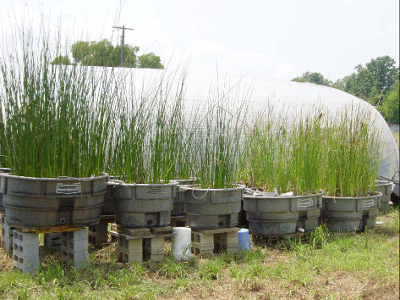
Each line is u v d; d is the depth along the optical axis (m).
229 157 5.01
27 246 3.83
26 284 3.53
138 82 7.07
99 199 4.04
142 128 4.68
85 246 4.03
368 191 6.34
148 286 3.66
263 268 4.25
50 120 3.95
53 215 3.82
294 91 9.04
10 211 3.83
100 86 4.36
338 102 8.89
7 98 4.09
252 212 5.24
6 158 4.38
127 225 4.30
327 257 4.69
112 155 4.82
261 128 6.41
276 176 5.91
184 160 5.33
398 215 7.44
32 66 3.97
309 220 5.48
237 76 8.94
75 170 4.02
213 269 4.09
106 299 3.39
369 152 6.40
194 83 7.81
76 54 4.21
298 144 5.85
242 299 3.53
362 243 5.33
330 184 6.09
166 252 4.77
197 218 4.72
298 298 3.61
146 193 4.26
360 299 3.61
